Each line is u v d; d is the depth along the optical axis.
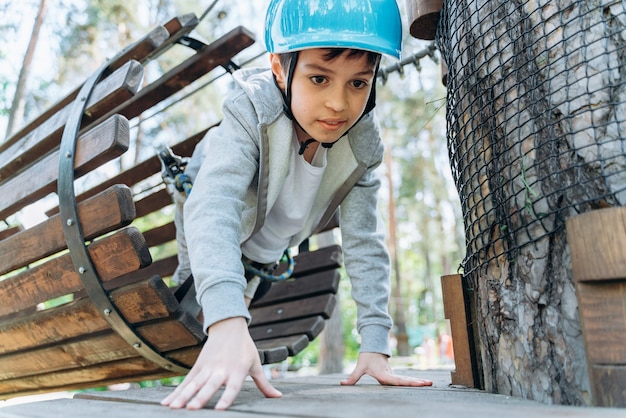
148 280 1.37
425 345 14.66
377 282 1.43
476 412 0.72
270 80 1.31
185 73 1.90
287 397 0.96
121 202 1.31
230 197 1.17
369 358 1.33
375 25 1.14
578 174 0.87
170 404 0.86
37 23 7.25
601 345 0.76
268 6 1.28
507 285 1.00
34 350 1.80
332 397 0.95
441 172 15.16
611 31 0.88
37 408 0.93
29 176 1.62
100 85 1.56
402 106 12.80
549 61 0.94
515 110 0.99
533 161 0.94
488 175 1.05
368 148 1.44
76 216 1.40
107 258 1.38
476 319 1.17
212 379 0.89
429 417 0.68
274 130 1.27
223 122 1.31
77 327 1.58
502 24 1.03
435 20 1.38
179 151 2.20
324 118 1.17
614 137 0.85
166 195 2.32
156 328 1.45
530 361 0.92
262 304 2.39
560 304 0.88
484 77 1.07
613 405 0.74
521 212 0.96
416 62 2.24
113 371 1.74
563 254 0.88
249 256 1.62
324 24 1.12
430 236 19.02
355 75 1.15
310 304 2.21
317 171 1.41
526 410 0.73
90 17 9.21
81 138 1.44
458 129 1.18
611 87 0.86
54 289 1.54
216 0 1.81
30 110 9.34
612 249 0.75
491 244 1.04
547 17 0.96
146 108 2.00
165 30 1.63
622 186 0.83
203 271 1.04
